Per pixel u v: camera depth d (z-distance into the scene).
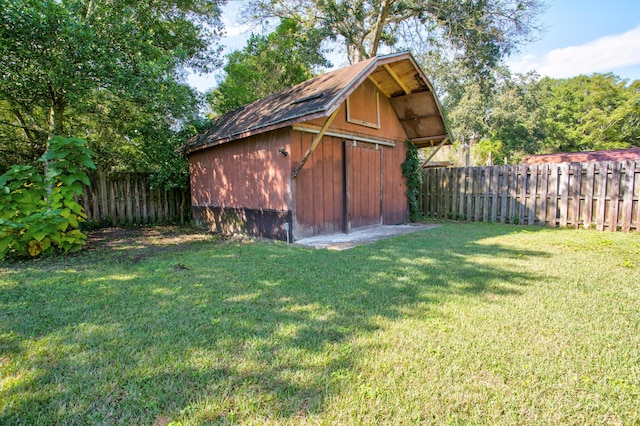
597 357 2.09
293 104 6.39
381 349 2.18
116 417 1.58
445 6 11.77
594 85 32.62
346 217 7.20
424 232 7.27
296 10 14.20
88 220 8.42
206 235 7.46
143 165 9.27
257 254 5.11
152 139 8.34
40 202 4.99
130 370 1.96
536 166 8.35
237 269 4.22
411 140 9.55
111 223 8.91
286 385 1.81
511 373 1.92
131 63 6.71
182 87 7.75
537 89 29.47
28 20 5.28
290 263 4.49
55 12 5.48
